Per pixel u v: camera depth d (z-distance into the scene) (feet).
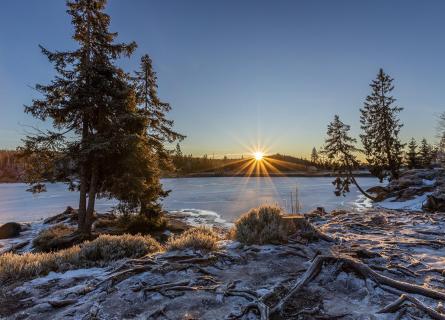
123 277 18.54
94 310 14.19
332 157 114.42
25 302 16.52
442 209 59.06
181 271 19.49
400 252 24.27
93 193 54.29
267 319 12.77
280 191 166.09
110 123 54.75
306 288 16.65
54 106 53.21
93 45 56.80
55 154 54.08
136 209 61.57
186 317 13.58
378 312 13.53
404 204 77.66
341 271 18.02
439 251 25.26
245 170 521.65
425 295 15.25
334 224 40.75
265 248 24.49
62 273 21.50
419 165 183.62
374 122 121.19
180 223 71.31
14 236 61.67
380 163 120.26
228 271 19.94
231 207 105.50
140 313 14.11
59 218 77.92
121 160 53.16
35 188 55.67
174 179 358.43
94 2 56.29
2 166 334.85
